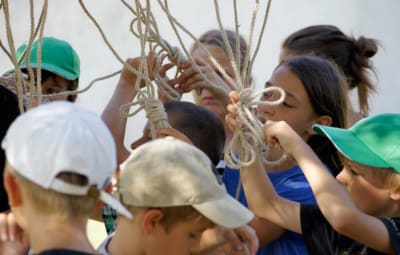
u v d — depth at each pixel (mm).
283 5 12742
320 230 4492
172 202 3605
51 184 3154
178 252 3652
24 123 3244
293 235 4754
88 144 3201
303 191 4863
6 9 4008
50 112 3248
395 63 12180
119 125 5105
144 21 4703
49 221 3168
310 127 5145
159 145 3750
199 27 12703
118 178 3742
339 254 4469
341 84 5238
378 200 4422
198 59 5180
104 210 4996
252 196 4500
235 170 5121
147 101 4469
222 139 4902
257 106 5121
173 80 5184
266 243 4699
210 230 3922
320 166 4375
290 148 4402
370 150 4453
